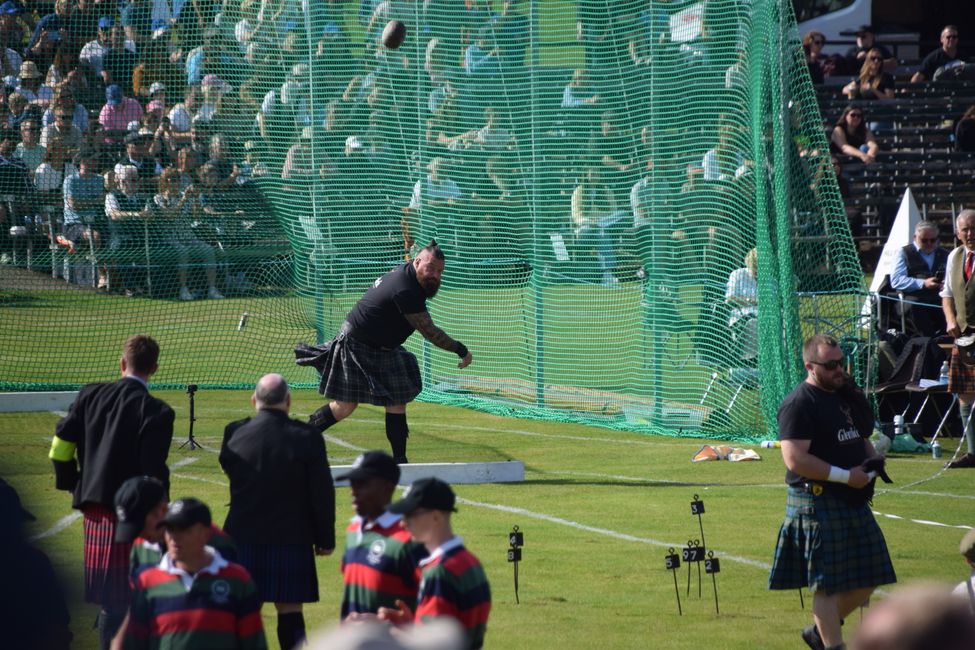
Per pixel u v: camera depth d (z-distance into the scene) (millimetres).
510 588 26547
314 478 21094
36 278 66438
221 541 17797
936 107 94812
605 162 49312
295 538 21016
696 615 24828
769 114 43688
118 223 65688
